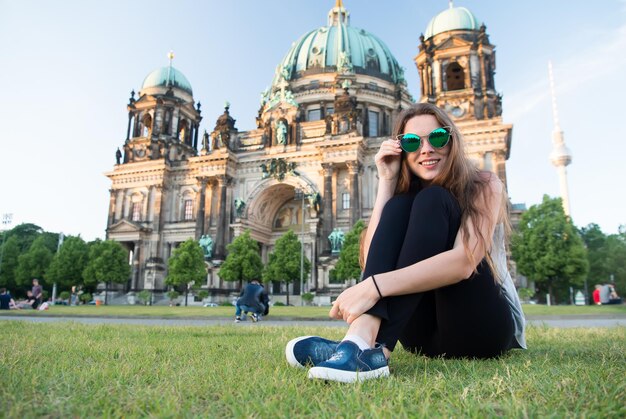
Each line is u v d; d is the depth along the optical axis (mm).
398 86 103000
